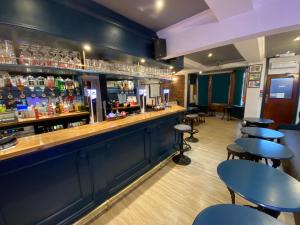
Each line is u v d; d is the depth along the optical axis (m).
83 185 1.71
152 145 2.72
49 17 1.63
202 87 9.01
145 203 1.97
